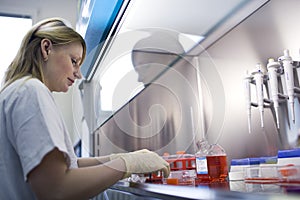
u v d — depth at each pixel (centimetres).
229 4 135
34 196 92
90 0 157
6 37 307
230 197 59
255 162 107
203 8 138
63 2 329
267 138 122
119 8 140
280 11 119
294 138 108
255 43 133
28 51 107
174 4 136
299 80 108
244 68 140
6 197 90
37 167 80
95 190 88
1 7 305
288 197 51
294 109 108
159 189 82
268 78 123
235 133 143
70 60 109
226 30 156
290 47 113
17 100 90
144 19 149
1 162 91
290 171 66
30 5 315
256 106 129
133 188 101
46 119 85
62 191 81
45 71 106
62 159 85
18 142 84
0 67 297
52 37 104
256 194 55
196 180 104
